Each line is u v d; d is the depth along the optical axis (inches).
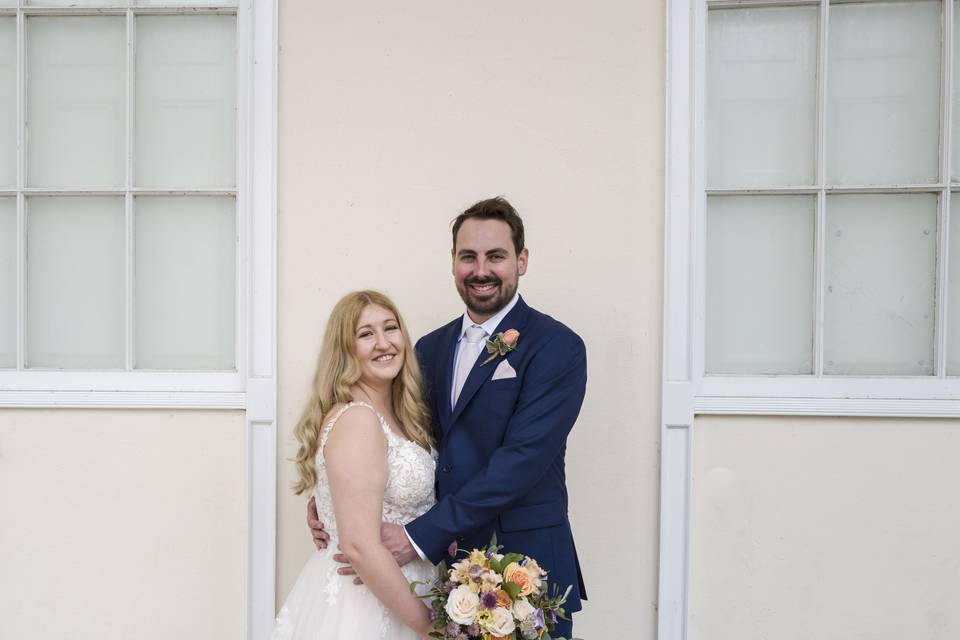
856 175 94.9
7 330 100.7
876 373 94.9
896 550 92.0
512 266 75.8
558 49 93.0
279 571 94.9
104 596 96.4
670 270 91.8
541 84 93.3
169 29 98.3
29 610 96.9
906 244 94.5
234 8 96.3
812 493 92.4
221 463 95.3
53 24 99.2
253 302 94.2
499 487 69.5
